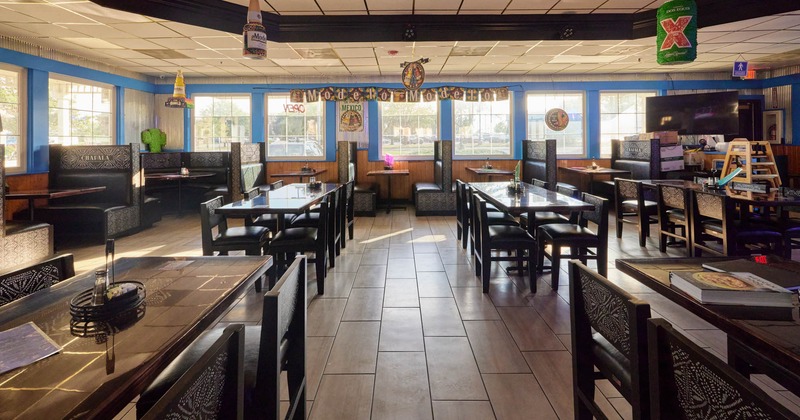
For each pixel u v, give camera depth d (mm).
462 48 7223
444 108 10078
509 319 3293
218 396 966
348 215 6258
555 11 5703
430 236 6527
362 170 10102
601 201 3816
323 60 8062
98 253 5613
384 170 9328
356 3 5355
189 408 813
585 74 9883
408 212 9086
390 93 9094
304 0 5238
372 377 2471
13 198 5332
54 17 5562
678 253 5250
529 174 9102
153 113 9883
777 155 9289
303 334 1771
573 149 10195
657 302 3590
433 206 8594
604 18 5836
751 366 1813
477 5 5465
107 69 8469
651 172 7957
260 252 3844
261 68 8883
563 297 3768
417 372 2523
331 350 2812
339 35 5879
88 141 8250
